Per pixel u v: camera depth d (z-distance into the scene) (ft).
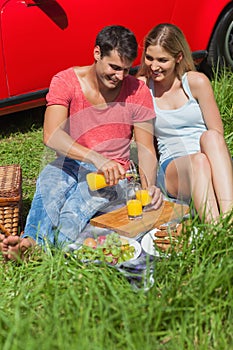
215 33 24.23
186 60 15.85
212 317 12.09
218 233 13.66
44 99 21.49
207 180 14.85
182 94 16.08
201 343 11.71
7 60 20.40
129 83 15.40
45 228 14.67
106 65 14.24
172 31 15.35
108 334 11.57
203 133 15.42
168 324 12.05
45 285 12.88
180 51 15.52
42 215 14.87
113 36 14.12
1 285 13.41
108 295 12.49
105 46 14.14
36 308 12.57
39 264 14.05
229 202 14.69
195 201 14.88
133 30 22.21
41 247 14.32
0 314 11.98
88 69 14.99
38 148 21.33
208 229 13.92
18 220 15.23
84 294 12.43
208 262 13.20
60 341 10.98
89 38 21.53
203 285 12.39
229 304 12.21
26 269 13.58
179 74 15.96
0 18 19.99
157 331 11.82
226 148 15.24
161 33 15.30
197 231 14.14
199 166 14.97
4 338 11.41
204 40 24.00
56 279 13.02
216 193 14.94
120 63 14.15
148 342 11.22
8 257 14.17
